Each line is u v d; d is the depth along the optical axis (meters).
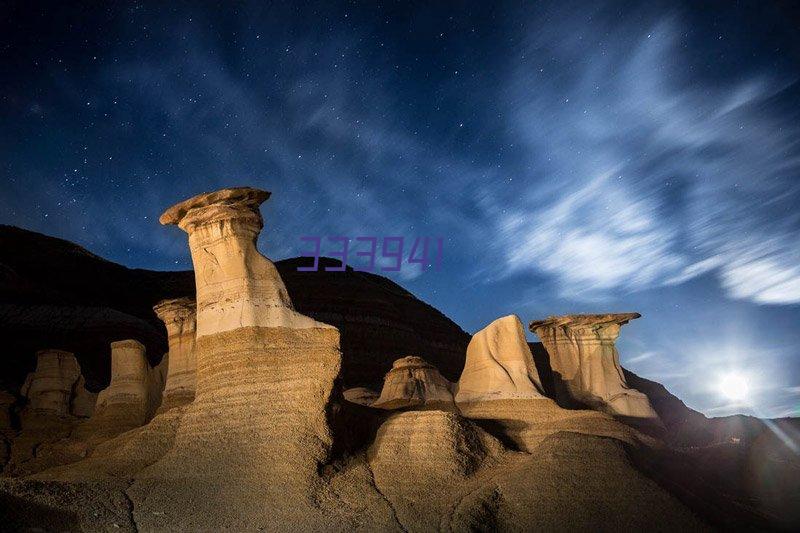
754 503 13.66
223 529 11.59
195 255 16.47
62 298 53.22
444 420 14.12
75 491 12.25
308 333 14.97
